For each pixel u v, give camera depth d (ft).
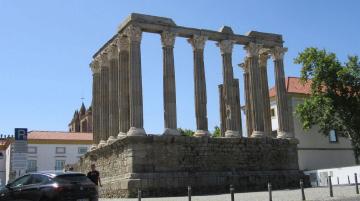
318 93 197.88
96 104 182.39
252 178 153.69
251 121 183.73
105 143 168.45
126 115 152.46
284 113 173.06
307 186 166.20
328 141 217.77
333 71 193.77
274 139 165.78
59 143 306.76
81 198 72.64
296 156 169.89
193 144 147.95
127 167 138.10
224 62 164.14
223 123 188.85
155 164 139.44
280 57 176.76
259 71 171.53
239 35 168.66
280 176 160.25
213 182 146.00
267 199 100.58
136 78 144.66
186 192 139.95
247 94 186.19
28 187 74.08
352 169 172.76
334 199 93.50
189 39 160.97
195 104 156.15
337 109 193.67
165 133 145.48
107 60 176.24
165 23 152.76
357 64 194.90
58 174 73.92
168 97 148.97
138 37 147.95
